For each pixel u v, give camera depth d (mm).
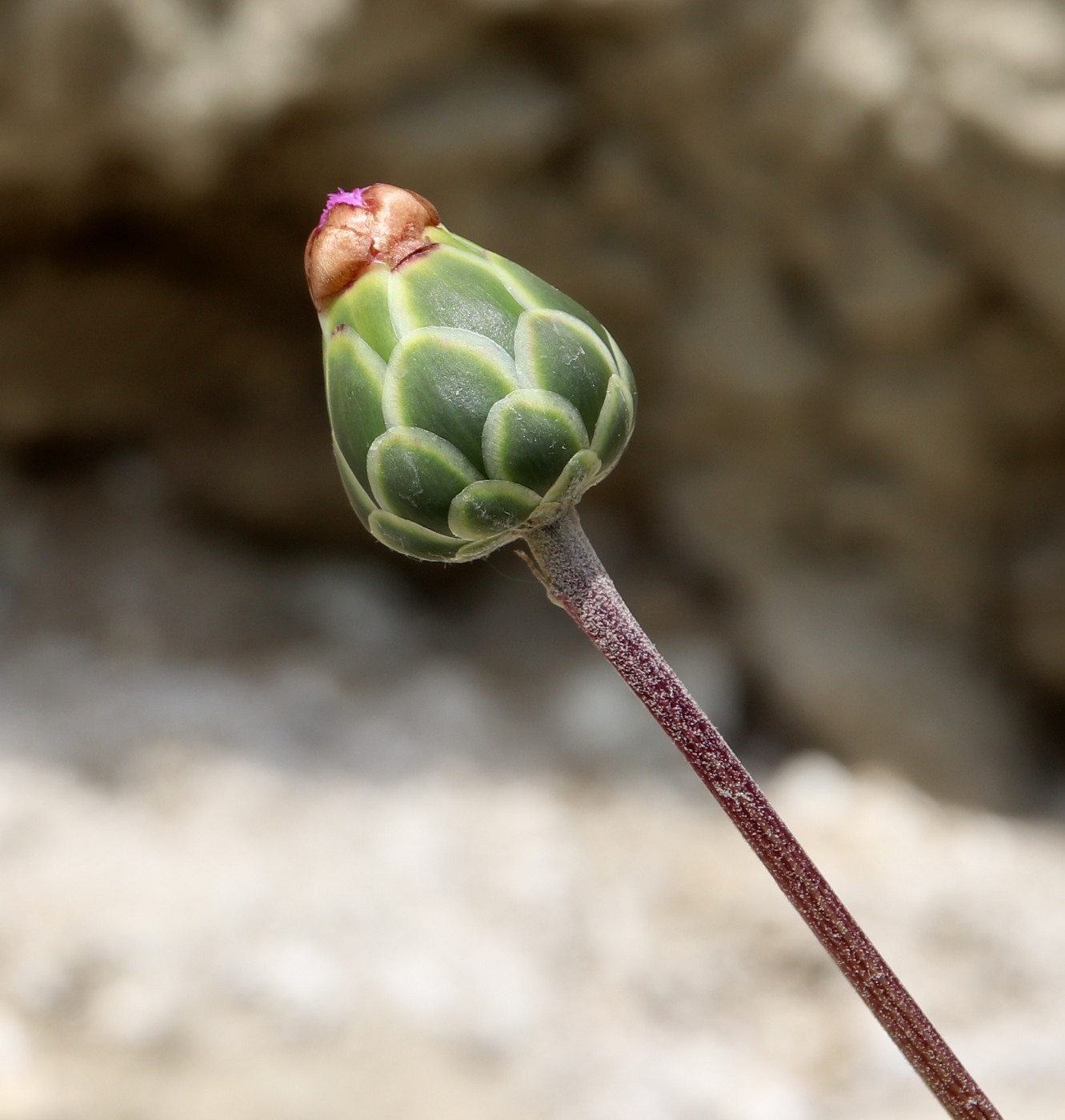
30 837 652
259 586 839
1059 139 570
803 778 749
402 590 864
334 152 645
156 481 845
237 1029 563
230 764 713
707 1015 607
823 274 660
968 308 642
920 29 578
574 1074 562
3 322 746
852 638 754
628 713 780
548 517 255
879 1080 572
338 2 590
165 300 757
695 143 636
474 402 252
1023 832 723
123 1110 510
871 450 717
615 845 696
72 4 580
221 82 609
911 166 603
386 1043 565
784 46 592
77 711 734
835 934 251
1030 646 742
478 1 591
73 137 631
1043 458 698
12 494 830
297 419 811
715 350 703
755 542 769
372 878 650
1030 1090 563
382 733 753
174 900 622
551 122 640
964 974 630
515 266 255
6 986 566
